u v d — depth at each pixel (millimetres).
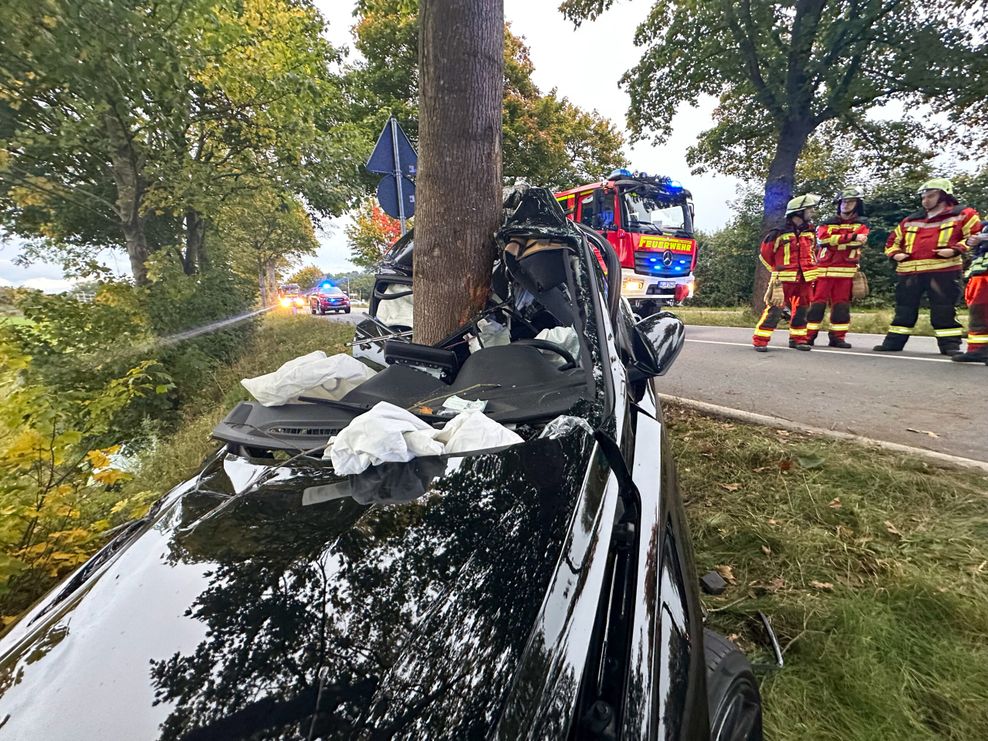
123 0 5508
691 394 4707
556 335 1975
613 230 7578
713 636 1357
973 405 3697
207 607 896
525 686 734
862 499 2549
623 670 862
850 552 2193
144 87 6098
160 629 867
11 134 6293
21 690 805
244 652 806
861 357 5547
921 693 1559
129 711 740
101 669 811
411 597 872
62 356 6012
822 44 9695
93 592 1006
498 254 2492
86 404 3551
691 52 10953
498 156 2447
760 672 1685
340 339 8820
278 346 9633
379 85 15109
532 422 1474
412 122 14984
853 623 1771
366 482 1181
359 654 784
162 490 3902
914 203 11156
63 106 6395
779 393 4445
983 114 9406
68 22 5129
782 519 2469
